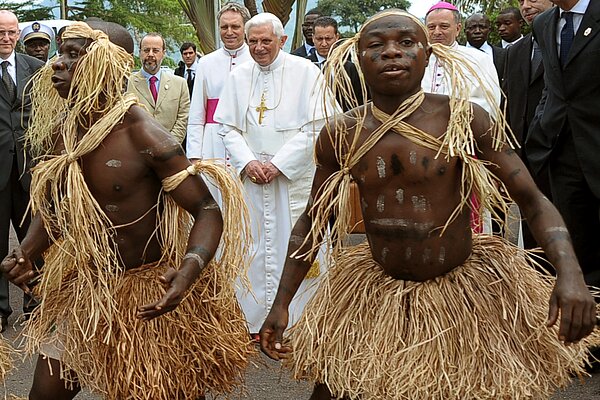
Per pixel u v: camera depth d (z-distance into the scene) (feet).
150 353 10.85
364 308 10.64
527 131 19.38
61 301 11.48
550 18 17.31
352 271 10.97
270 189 18.86
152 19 122.52
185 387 11.12
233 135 19.11
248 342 11.85
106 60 11.01
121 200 11.04
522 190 10.19
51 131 11.82
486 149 10.35
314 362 10.78
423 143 10.23
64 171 11.19
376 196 10.52
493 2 56.90
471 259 10.73
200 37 58.29
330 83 11.02
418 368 9.98
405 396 10.04
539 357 10.27
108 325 10.96
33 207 11.50
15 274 11.60
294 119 18.89
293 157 18.60
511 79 19.67
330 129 10.78
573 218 17.47
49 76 11.85
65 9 114.93
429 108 10.38
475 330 10.07
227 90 19.27
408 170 10.27
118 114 10.93
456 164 10.35
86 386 11.21
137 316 10.23
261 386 16.71
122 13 119.75
